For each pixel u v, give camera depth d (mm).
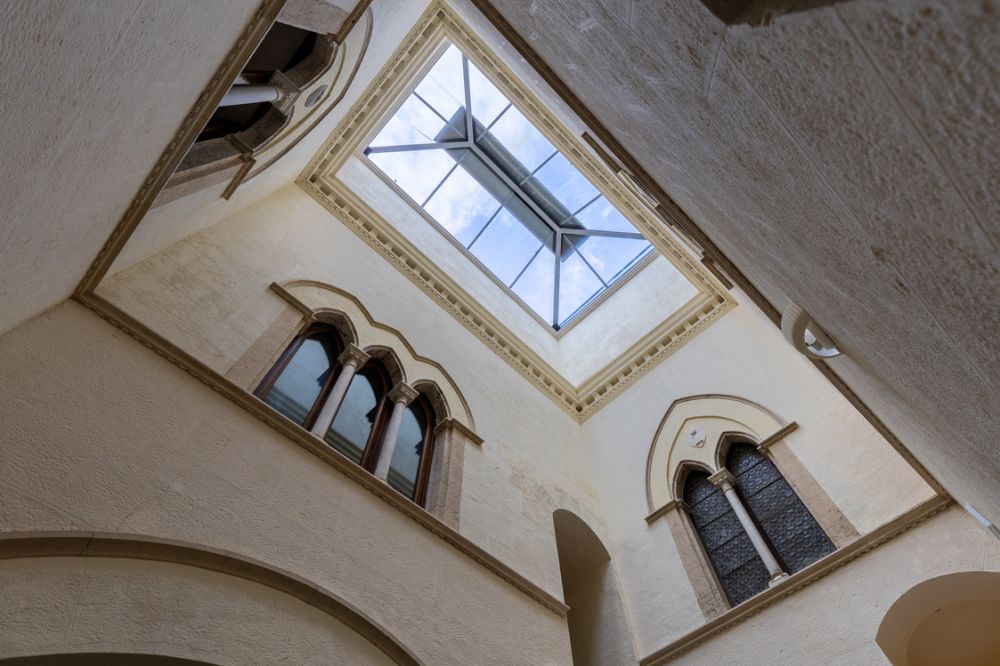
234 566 3609
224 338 5309
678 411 8555
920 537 5180
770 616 5539
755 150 1566
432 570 4918
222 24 3227
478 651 4648
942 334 1515
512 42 4094
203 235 6090
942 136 899
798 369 7598
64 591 2943
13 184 2361
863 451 6266
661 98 2041
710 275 9508
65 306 4062
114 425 3729
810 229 1700
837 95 1035
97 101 2512
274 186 7684
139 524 3406
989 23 687
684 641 5922
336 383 6238
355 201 9172
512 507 6730
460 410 7480
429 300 9141
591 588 7316
